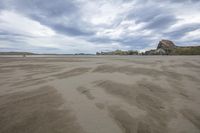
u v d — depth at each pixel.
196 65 15.05
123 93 6.16
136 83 7.65
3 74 10.92
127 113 4.45
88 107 4.81
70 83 7.79
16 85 7.57
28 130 3.56
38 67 14.95
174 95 6.09
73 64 17.33
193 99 5.70
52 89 6.72
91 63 18.33
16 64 18.44
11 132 3.51
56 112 4.44
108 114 4.36
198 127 3.86
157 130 3.67
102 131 3.53
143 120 4.08
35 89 6.77
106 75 9.79
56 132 3.48
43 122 3.90
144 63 17.22
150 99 5.61
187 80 8.60
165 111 4.68
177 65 15.05
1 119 4.05
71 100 5.39
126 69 12.27
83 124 3.81
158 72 10.87
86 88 6.84
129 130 3.61
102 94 6.05
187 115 4.46
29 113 4.38
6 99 5.51
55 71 12.08
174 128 3.78
